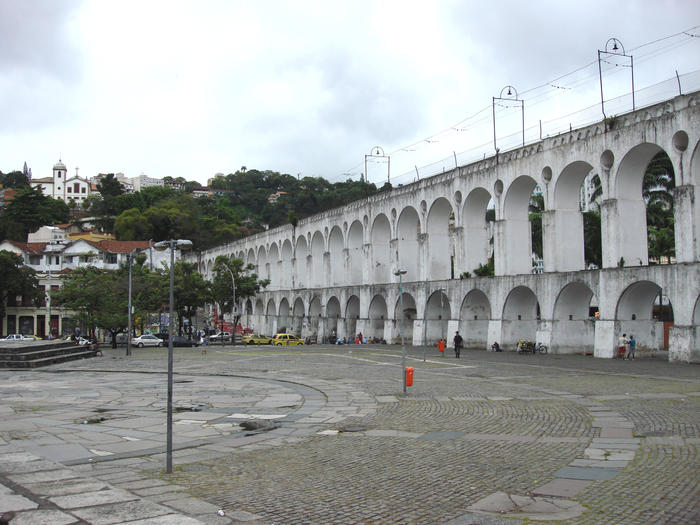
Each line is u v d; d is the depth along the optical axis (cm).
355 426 1424
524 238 4334
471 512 788
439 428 1373
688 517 740
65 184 16750
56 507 778
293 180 19250
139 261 7281
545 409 1605
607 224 3519
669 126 3162
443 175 4941
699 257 3036
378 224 5981
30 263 8219
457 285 4634
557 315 3828
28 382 2486
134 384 2383
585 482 908
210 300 7069
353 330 6309
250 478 965
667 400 1712
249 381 2455
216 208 13950
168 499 846
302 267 7631
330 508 809
